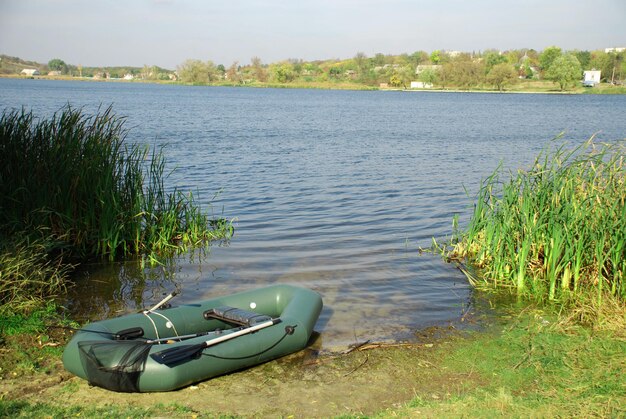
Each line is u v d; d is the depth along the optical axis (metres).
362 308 7.69
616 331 6.54
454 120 44.47
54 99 54.25
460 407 4.99
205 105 57.91
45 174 9.23
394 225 12.16
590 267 7.96
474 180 17.83
